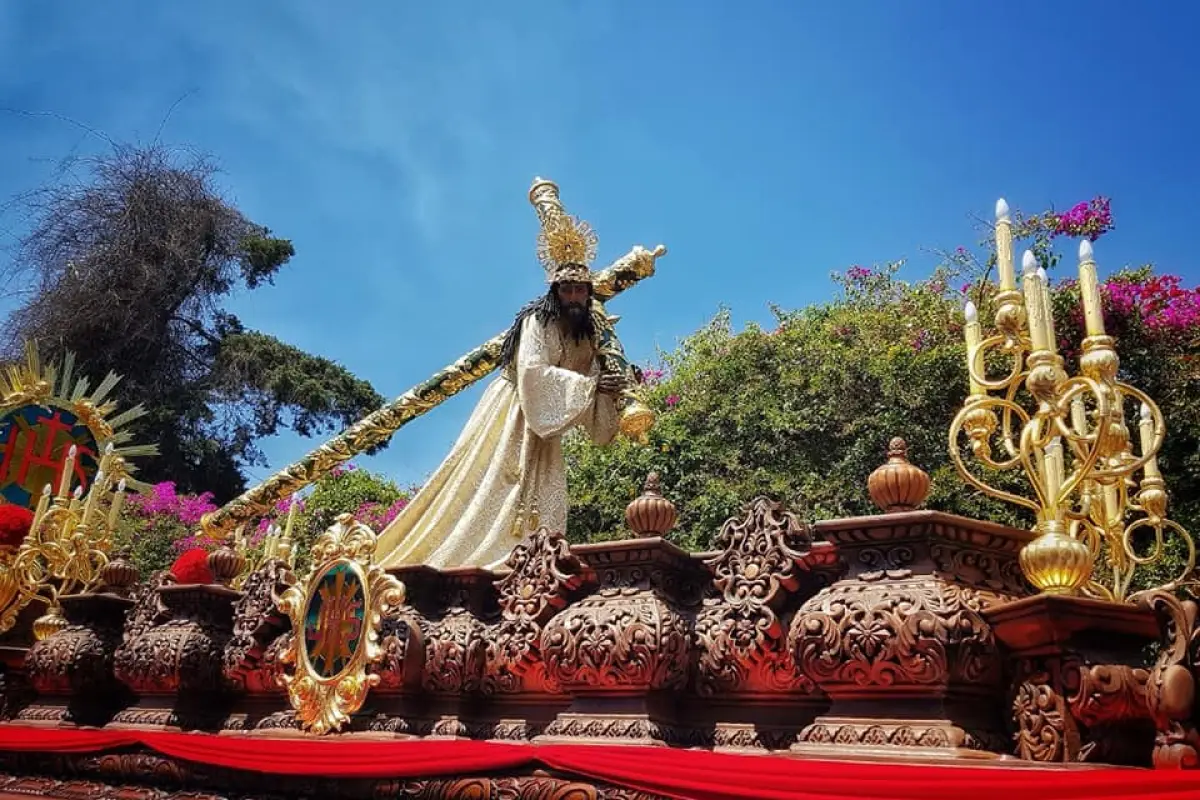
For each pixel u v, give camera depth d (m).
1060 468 3.71
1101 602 2.74
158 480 23.66
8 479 9.16
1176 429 9.62
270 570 5.25
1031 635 2.81
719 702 3.66
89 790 4.86
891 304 13.21
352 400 26.17
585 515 12.22
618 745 3.42
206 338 25.03
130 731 4.96
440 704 4.31
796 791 2.53
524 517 5.30
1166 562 7.98
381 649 4.29
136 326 22.84
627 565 3.85
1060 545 2.99
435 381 6.09
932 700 2.89
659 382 15.29
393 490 16.56
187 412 23.52
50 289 22.19
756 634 3.45
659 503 3.91
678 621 3.65
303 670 4.62
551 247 5.48
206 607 5.45
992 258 11.57
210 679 5.30
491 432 5.57
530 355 5.27
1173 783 2.12
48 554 7.76
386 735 4.18
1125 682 2.67
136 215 22.94
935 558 3.07
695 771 2.82
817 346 12.24
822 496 11.01
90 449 9.72
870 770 2.53
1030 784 2.24
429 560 5.02
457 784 3.47
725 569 3.69
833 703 3.13
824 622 3.04
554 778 3.26
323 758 3.85
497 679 4.18
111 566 6.37
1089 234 11.61
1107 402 3.23
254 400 25.08
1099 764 2.65
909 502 3.18
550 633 3.79
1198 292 10.23
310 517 15.13
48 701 5.97
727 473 12.10
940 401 10.87
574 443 13.19
